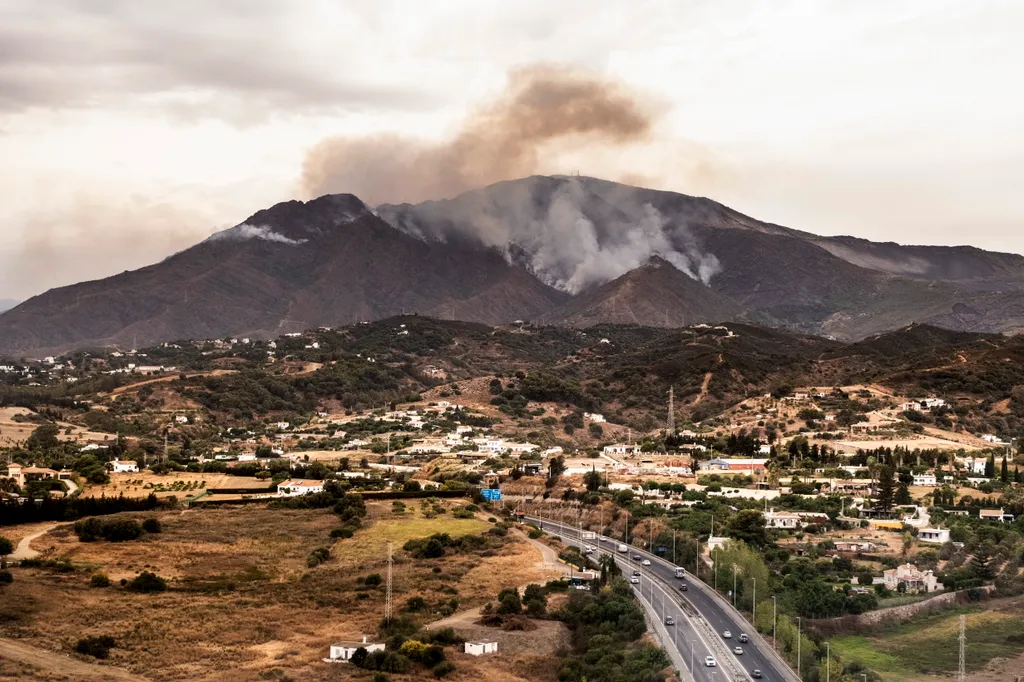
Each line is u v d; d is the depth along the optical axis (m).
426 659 190.62
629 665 186.12
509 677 188.00
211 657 188.75
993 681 197.75
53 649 185.88
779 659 191.50
